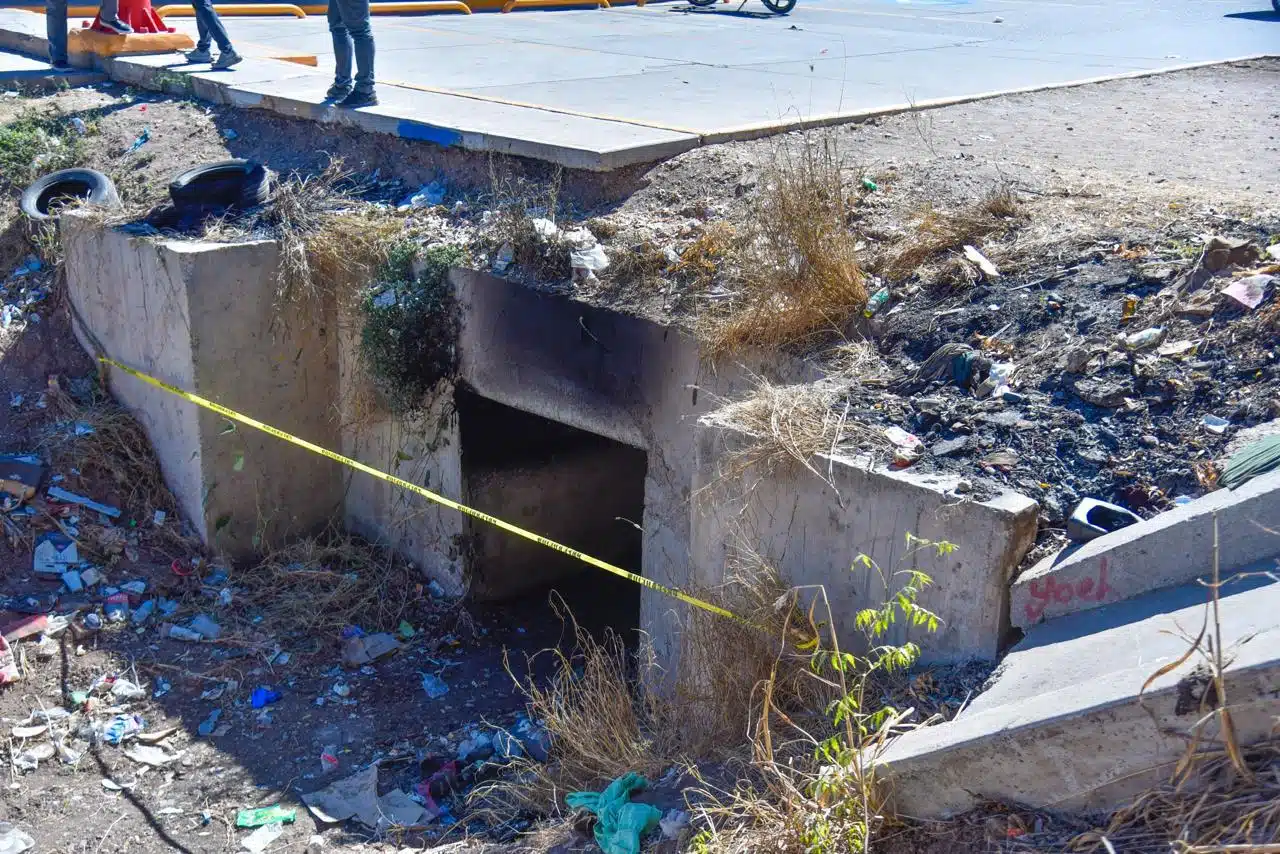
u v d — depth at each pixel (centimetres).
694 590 495
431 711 645
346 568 774
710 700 468
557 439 768
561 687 606
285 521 784
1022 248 574
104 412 785
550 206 720
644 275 624
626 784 449
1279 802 285
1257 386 444
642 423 607
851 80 1042
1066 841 317
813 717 428
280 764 589
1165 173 692
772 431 462
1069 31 1505
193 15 1511
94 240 777
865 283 577
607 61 1171
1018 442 449
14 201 867
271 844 525
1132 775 313
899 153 748
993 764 332
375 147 838
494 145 764
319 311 757
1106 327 502
